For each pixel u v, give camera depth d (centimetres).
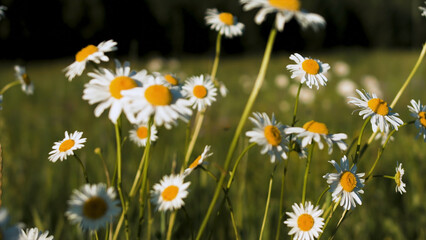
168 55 958
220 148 161
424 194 116
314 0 1558
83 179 114
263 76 67
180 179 76
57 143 76
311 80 77
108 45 75
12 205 108
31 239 71
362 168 133
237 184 113
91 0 812
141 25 629
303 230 76
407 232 108
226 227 103
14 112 246
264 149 71
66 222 106
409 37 1628
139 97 69
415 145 133
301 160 121
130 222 93
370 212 113
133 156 118
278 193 120
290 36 1451
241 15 1372
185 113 70
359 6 1634
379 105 77
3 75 444
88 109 244
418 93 285
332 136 75
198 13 1230
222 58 1018
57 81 390
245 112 67
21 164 130
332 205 77
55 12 747
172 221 77
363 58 619
